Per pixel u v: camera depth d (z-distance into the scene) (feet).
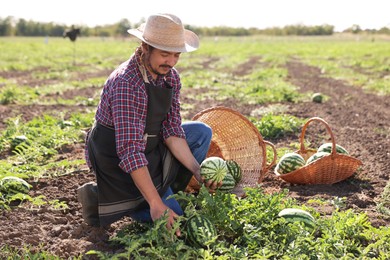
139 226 17.33
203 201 15.99
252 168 21.44
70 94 55.16
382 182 23.11
